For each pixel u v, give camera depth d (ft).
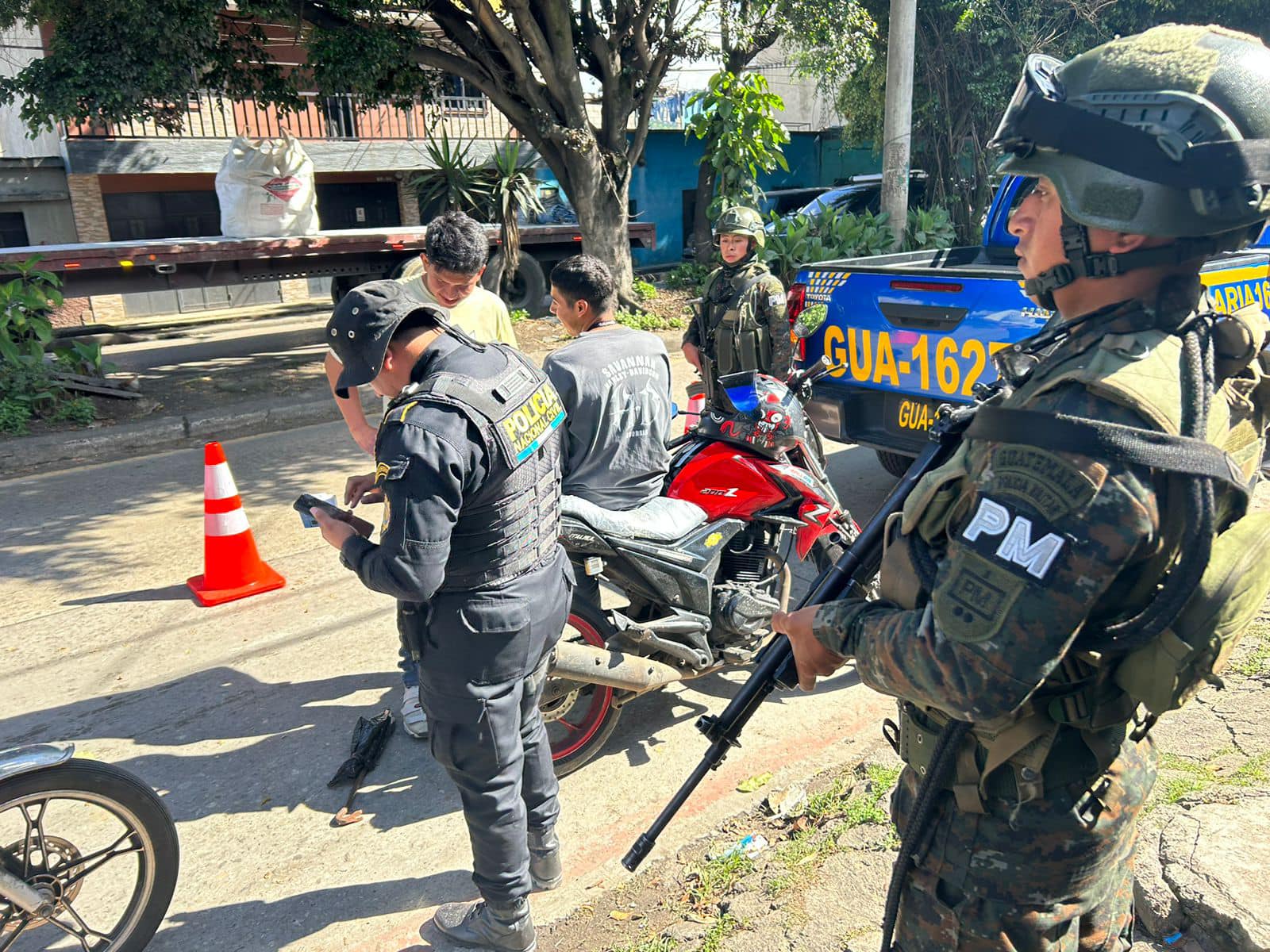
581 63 40.73
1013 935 4.37
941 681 3.82
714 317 15.44
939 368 14.37
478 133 63.41
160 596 15.17
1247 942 6.72
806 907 7.92
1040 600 3.56
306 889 8.73
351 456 23.20
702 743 10.78
